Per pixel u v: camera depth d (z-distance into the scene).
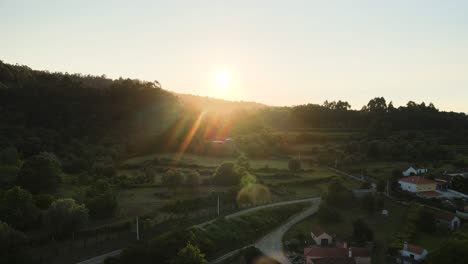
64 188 96.62
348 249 70.19
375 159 155.75
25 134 138.50
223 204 96.38
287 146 168.12
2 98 168.12
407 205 101.81
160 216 82.19
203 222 81.94
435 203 102.69
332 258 67.00
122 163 135.75
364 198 100.94
